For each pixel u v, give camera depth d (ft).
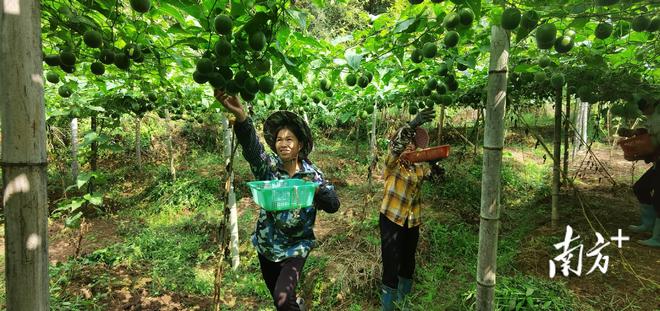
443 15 8.21
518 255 16.47
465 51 12.28
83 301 13.05
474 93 22.16
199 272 16.71
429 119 12.13
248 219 23.25
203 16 6.31
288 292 8.88
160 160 39.88
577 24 6.68
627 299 13.08
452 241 18.17
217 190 29.68
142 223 24.16
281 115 9.78
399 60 9.91
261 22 6.04
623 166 35.88
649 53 11.94
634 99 14.32
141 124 40.83
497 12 6.66
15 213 4.32
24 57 4.15
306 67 10.96
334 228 21.04
